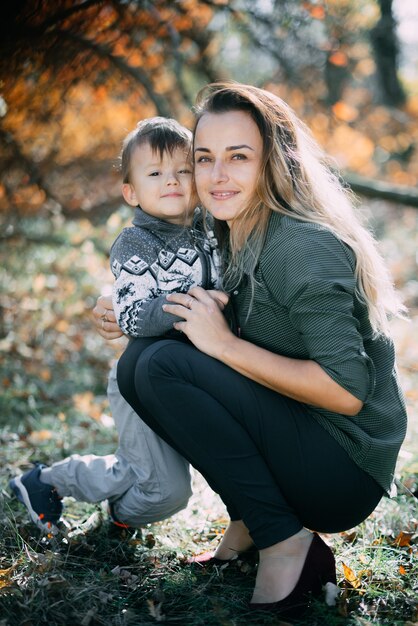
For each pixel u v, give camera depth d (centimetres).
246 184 212
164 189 247
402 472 310
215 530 274
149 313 227
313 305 199
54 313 594
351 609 215
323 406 203
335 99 708
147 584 232
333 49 596
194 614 213
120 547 254
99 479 259
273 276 207
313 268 199
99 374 504
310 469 209
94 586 223
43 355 524
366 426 214
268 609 207
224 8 489
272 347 217
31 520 273
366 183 645
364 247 214
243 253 214
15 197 579
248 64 657
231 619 207
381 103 1088
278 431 209
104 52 444
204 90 232
